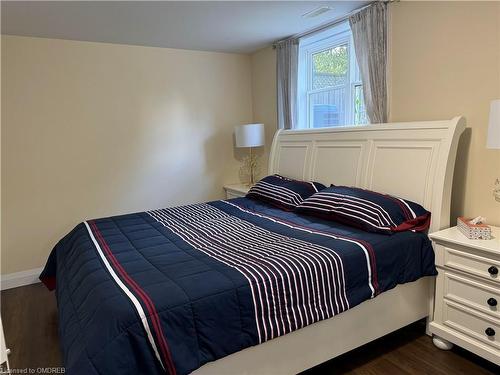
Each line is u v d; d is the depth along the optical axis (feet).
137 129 12.83
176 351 4.66
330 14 9.96
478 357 6.95
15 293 10.82
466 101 7.72
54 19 9.47
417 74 8.62
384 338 7.70
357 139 9.62
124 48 12.32
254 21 10.33
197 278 5.41
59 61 11.35
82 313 5.15
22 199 11.26
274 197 10.49
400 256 6.89
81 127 11.89
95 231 8.37
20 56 10.80
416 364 6.80
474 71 7.51
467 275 6.61
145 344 4.52
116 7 8.82
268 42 12.81
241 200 11.46
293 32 11.57
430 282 7.57
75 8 8.79
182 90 13.53
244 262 5.98
